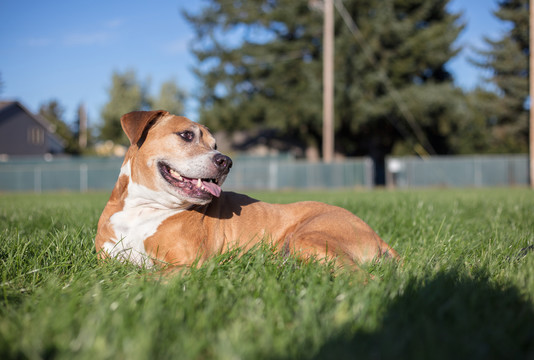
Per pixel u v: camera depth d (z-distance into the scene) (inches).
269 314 85.6
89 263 131.2
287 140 1553.9
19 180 1136.8
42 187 1143.0
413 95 1157.7
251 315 84.6
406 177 1077.8
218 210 151.3
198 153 138.3
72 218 221.9
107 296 100.5
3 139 1456.7
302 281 111.0
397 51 1182.9
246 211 159.0
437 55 1183.6
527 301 92.6
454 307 87.9
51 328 79.7
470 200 352.2
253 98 1317.7
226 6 1270.9
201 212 143.8
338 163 1027.9
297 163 1050.1
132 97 2137.1
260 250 132.1
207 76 1278.3
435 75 1312.7
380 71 1161.4
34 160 1212.5
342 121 1235.2
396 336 76.0
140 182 138.0
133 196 140.0
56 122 2517.2
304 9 1221.1
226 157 139.6
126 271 123.7
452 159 1058.7
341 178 1031.0
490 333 77.3
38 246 148.8
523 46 1636.3
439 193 540.1
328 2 979.9
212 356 72.7
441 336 75.5
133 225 138.9
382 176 1491.1
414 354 68.5
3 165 1198.3
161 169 137.2
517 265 126.5
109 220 142.6
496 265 128.0
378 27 1127.0
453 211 257.9
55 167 1144.2
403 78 1216.2
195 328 79.8
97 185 1155.3
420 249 150.8
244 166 1071.6
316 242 137.7
